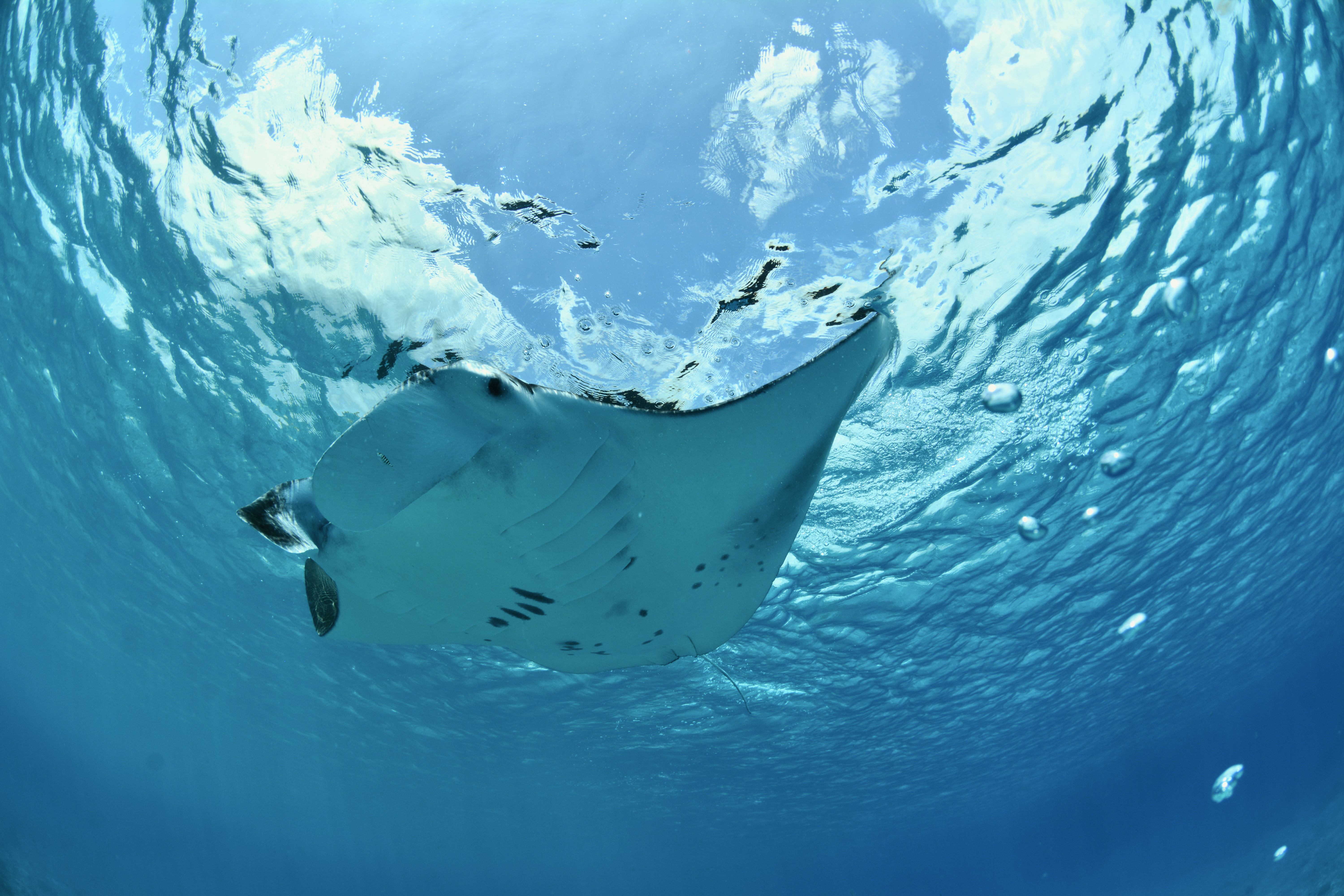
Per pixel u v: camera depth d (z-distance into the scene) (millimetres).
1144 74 4008
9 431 9469
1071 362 6145
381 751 20562
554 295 4352
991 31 3664
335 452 1721
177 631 14984
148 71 3869
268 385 6188
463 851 41344
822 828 30734
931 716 17156
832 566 8609
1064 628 13633
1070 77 3912
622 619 2711
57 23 3852
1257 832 36906
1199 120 4434
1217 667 22359
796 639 10938
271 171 4078
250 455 7562
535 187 3932
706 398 4996
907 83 3764
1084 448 7555
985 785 28594
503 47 3557
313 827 41719
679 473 2371
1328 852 17844
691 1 3469
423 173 3920
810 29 3557
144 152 4305
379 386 5609
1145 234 5102
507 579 2416
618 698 13469
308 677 15281
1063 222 4645
